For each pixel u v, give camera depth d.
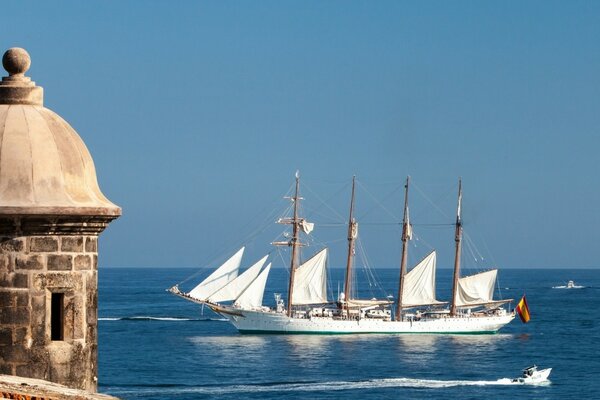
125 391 134.50
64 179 21.33
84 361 21.58
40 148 21.23
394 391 134.25
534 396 129.38
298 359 171.12
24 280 21.11
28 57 22.09
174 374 150.75
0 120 21.36
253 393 133.12
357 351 184.25
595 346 192.62
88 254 21.70
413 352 183.50
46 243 21.23
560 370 155.50
